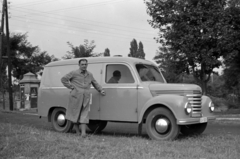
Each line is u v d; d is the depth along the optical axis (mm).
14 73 46531
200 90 8109
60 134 7902
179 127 7473
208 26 14773
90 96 8008
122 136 8438
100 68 8734
